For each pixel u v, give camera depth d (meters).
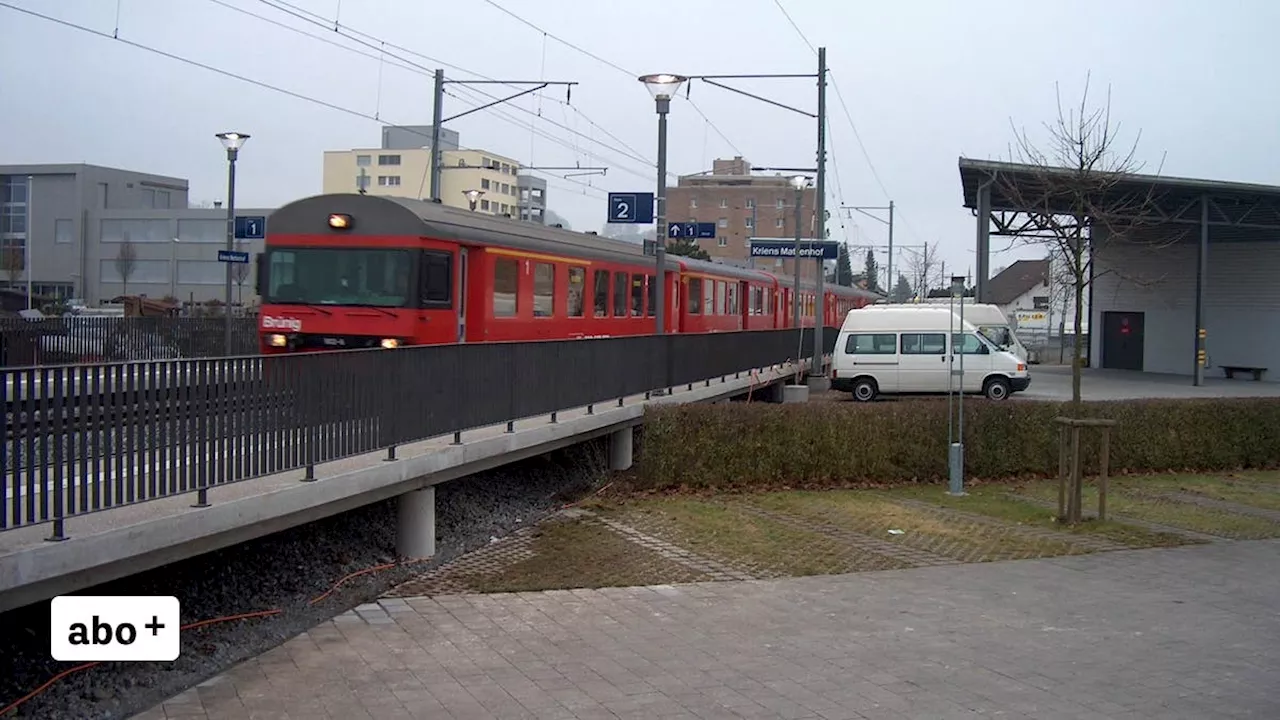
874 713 5.95
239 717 5.80
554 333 18.69
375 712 5.91
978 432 15.16
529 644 7.23
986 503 13.39
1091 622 7.92
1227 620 8.02
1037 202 25.53
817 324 29.27
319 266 15.22
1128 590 8.94
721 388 20.11
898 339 26.67
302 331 15.22
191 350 28.55
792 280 38.97
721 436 14.24
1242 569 9.78
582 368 13.70
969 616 8.05
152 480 6.37
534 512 12.77
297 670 6.63
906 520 12.16
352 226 15.12
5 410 5.38
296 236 15.34
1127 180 30.41
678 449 14.10
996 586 9.05
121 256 60.25
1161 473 16.03
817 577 9.33
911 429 14.80
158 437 6.43
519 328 17.38
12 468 5.43
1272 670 6.79
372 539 10.26
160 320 27.47
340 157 78.50
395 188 77.50
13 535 5.77
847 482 14.58
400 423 9.25
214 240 63.66
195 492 7.20
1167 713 5.99
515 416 11.71
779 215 101.31
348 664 6.76
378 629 7.57
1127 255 40.91
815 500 13.45
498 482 13.76
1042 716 5.93
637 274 22.80
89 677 6.50
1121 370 41.62
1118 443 15.87
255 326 30.97
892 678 6.57
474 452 10.45
